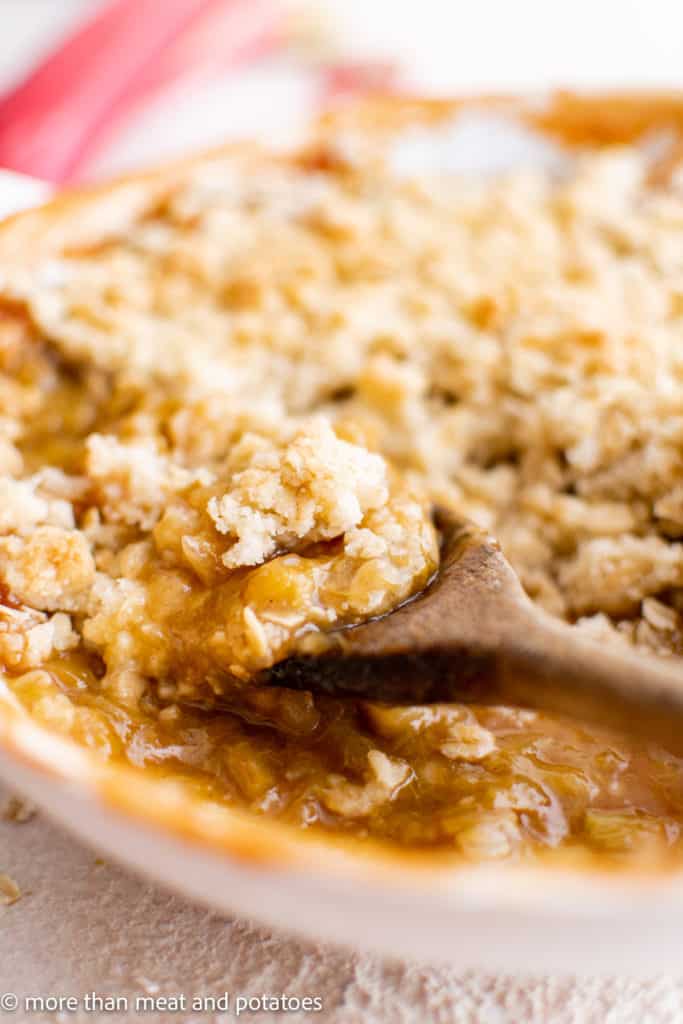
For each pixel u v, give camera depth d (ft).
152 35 2.23
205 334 1.57
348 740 1.27
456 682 1.23
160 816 1.11
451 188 1.81
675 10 2.69
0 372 1.53
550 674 1.20
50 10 2.45
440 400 1.54
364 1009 1.25
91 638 1.30
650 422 1.40
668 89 1.79
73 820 1.17
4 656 1.30
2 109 2.08
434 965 1.28
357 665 1.24
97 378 1.52
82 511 1.39
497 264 1.65
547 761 1.27
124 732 1.28
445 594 1.26
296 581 1.25
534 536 1.41
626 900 1.07
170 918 1.30
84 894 1.32
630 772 1.27
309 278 1.64
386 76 2.44
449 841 1.22
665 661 1.30
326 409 1.53
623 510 1.40
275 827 1.20
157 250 1.68
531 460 1.46
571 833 1.24
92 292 1.59
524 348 1.51
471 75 2.47
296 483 1.30
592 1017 1.25
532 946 1.11
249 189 1.77
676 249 1.66
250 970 1.27
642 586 1.35
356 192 1.80
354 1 2.58
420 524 1.30
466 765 1.27
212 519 1.30
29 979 1.26
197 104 2.32
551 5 2.70
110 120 2.13
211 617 1.27
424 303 1.60
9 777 1.19
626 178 1.79
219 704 1.29
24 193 1.68
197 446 1.40
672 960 1.15
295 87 2.41
